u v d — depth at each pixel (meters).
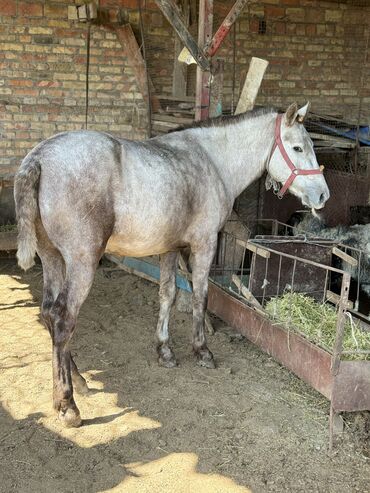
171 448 3.22
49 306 3.48
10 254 6.59
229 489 2.91
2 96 6.40
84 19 6.27
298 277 4.55
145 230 3.55
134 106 6.78
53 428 3.33
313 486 2.98
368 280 4.91
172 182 3.63
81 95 6.62
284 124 4.15
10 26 6.24
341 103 7.56
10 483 2.88
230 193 4.26
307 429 3.48
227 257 5.21
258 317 4.16
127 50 6.60
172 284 4.18
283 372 4.22
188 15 6.40
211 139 4.15
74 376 3.70
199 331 4.22
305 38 7.23
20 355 4.25
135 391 3.82
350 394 3.34
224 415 3.58
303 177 4.16
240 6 4.43
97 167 3.24
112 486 2.88
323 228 5.61
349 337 3.73
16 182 3.11
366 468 3.16
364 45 7.47
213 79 4.73
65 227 3.19
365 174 6.12
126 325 4.90
